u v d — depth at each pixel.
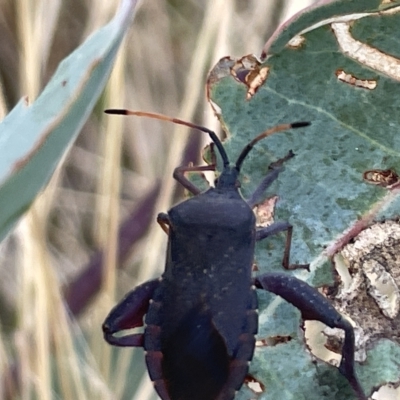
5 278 0.17
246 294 0.12
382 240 0.12
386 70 0.12
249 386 0.12
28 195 0.09
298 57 0.12
